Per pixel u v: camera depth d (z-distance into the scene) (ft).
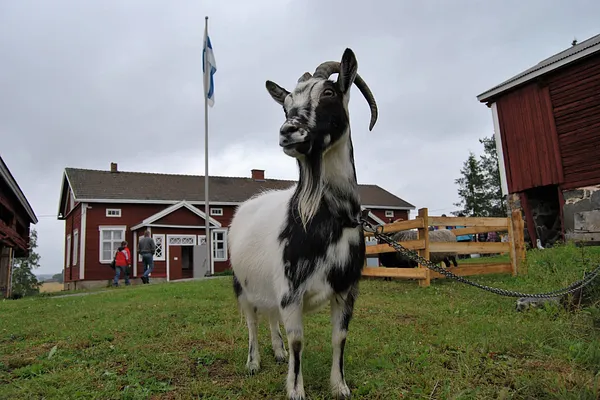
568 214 40.42
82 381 11.43
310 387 10.61
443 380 10.58
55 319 20.79
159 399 10.36
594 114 38.73
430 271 26.05
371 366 11.80
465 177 156.04
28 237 74.38
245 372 12.09
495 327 14.75
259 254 11.14
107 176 85.66
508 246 27.89
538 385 9.62
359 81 11.76
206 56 68.44
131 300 26.58
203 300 24.97
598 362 10.84
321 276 9.40
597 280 16.25
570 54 39.06
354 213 9.90
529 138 43.80
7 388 11.00
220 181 96.37
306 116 9.18
